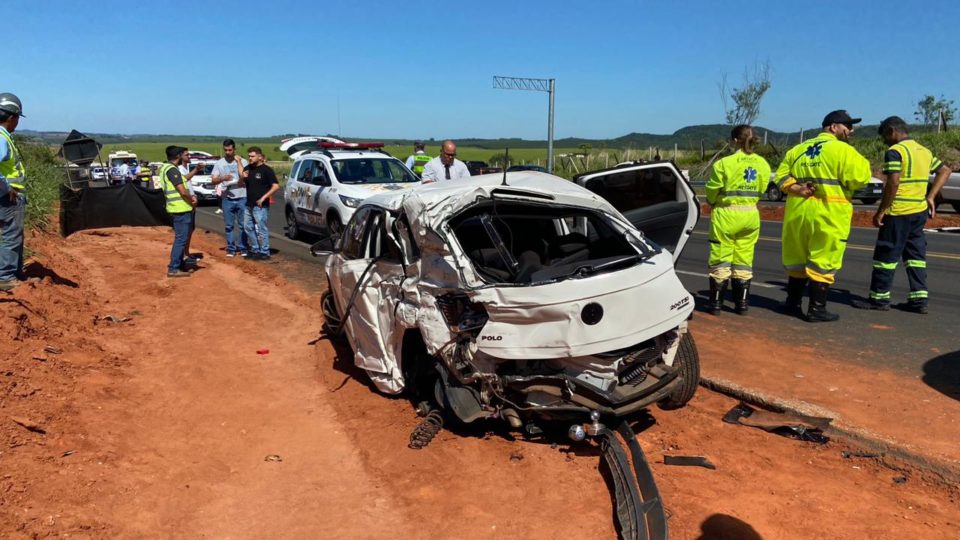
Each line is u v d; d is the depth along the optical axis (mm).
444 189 5277
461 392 4785
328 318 7645
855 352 6508
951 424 4816
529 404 4594
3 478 4039
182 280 11008
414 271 5145
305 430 5340
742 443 4840
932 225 17078
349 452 4926
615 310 4441
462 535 3816
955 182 19328
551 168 33375
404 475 4516
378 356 5898
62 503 3959
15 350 6160
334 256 7156
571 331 4363
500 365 4605
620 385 4656
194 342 7684
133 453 4824
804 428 4961
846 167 7094
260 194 12719
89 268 11969
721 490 4168
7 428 4672
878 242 7992
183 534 3875
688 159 37969
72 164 26016
